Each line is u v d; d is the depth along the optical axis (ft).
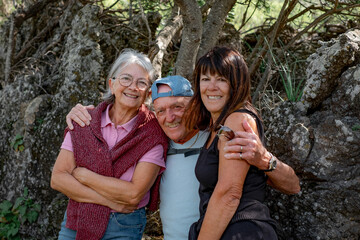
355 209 7.40
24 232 11.76
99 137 7.66
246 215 6.02
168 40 11.51
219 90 6.36
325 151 7.57
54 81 13.17
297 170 7.83
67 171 7.68
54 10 16.29
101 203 7.42
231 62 6.28
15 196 12.23
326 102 8.15
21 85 13.05
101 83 12.23
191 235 6.57
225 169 5.98
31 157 11.84
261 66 13.48
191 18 10.30
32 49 15.92
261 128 6.39
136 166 7.50
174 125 7.40
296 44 14.75
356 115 7.69
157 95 7.32
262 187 6.38
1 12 19.21
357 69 7.68
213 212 6.00
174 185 7.49
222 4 11.65
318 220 7.64
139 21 13.93
